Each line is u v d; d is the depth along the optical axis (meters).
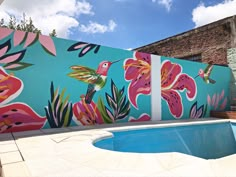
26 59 5.55
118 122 7.13
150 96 7.94
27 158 2.92
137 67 7.67
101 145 4.52
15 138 4.35
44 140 4.12
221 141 7.31
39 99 5.70
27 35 5.60
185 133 6.75
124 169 2.47
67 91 6.16
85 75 6.51
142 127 6.00
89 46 6.66
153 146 5.92
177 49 12.95
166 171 2.39
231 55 10.45
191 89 9.14
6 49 5.28
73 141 4.02
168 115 8.37
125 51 7.44
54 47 6.01
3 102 5.19
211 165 2.56
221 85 10.26
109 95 6.97
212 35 11.26
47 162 2.75
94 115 6.62
